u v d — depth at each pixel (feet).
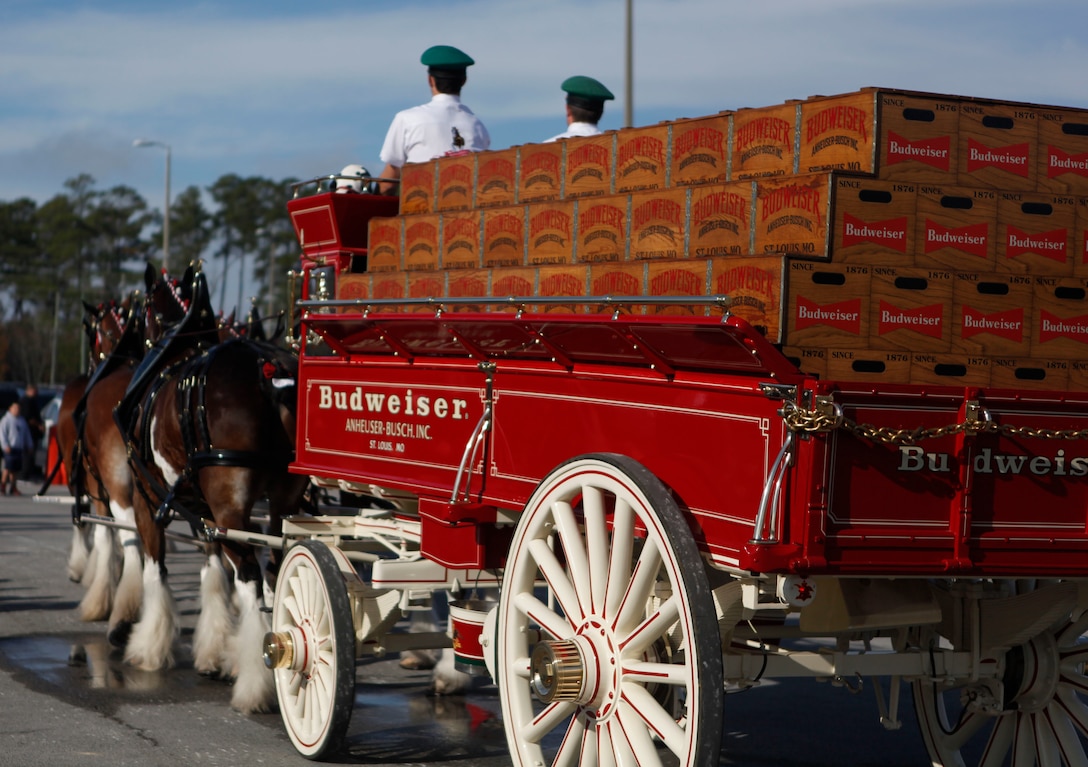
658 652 15.56
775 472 13.78
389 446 21.79
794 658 15.78
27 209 380.37
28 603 36.06
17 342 320.91
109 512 33.45
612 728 15.43
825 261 14.71
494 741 21.77
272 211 349.82
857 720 23.75
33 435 94.07
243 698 23.41
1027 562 14.97
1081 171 16.01
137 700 24.39
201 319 28.63
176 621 27.73
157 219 369.91
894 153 15.03
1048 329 15.85
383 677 27.09
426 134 27.66
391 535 22.85
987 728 22.95
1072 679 17.25
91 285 363.56
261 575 24.67
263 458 25.00
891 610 15.66
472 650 18.89
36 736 21.59
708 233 16.21
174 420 26.14
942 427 14.38
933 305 15.24
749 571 13.83
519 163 20.24
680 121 17.21
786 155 15.81
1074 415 15.05
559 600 16.39
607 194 18.34
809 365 14.65
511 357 18.76
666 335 14.83
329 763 20.33
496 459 18.98
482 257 20.57
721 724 13.89
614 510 15.87
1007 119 15.60
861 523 14.16
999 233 15.58
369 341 22.03
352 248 26.30
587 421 17.10
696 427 15.15
